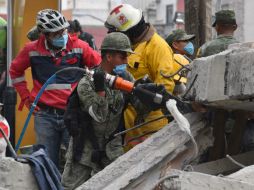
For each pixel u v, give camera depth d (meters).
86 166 11.12
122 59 11.24
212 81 9.84
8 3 17.78
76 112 11.01
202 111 10.38
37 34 16.17
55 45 13.90
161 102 10.19
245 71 9.41
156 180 9.16
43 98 13.95
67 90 13.93
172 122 10.12
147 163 9.27
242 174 8.59
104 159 11.12
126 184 9.04
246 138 11.90
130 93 10.54
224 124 10.83
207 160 10.96
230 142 11.18
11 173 8.93
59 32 13.78
